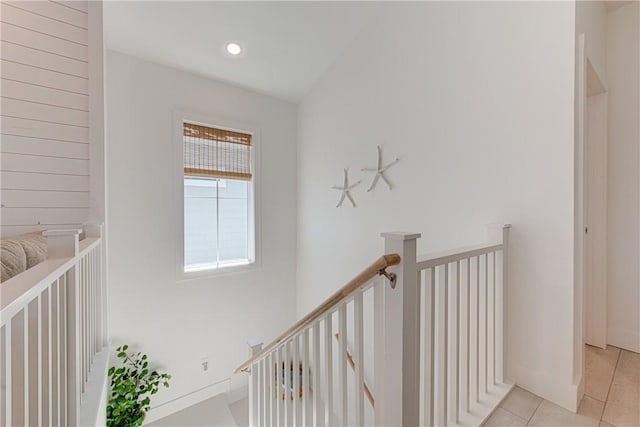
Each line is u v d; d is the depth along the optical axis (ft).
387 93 8.53
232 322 11.25
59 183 6.33
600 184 7.11
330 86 10.81
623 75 7.03
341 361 3.80
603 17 6.84
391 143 8.45
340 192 10.50
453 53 6.75
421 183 7.58
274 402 5.73
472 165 6.40
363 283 3.43
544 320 5.27
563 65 5.03
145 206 9.34
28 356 2.22
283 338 4.99
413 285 3.43
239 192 11.83
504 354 5.57
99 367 5.46
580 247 5.13
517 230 5.64
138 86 9.16
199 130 10.55
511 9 5.69
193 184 10.66
